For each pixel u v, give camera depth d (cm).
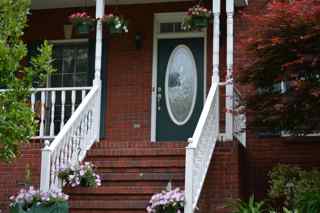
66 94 1331
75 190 1016
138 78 1311
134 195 1005
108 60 1327
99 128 1203
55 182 1001
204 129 997
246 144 1217
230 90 1103
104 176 1048
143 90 1304
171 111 1294
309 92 920
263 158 1209
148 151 1088
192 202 905
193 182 917
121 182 1041
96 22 1234
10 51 667
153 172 1055
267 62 977
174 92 1298
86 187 1015
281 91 1019
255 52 984
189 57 1309
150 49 1319
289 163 1193
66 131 1039
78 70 1359
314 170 1051
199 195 970
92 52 1345
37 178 1116
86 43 1361
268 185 1185
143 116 1292
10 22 686
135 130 1288
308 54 941
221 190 1073
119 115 1299
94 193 1011
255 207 952
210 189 1075
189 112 1286
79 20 1231
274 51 965
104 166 1078
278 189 1039
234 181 1073
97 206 986
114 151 1102
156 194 930
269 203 1084
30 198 923
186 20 1182
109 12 1345
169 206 897
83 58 1360
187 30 1303
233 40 1240
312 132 1025
